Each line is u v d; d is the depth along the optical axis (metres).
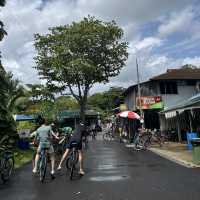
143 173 11.74
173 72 36.62
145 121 35.47
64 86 44.28
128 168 13.22
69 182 10.31
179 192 8.36
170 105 34.75
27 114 29.94
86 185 9.71
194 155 13.58
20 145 24.33
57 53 43.03
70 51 43.81
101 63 45.22
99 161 15.95
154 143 26.00
